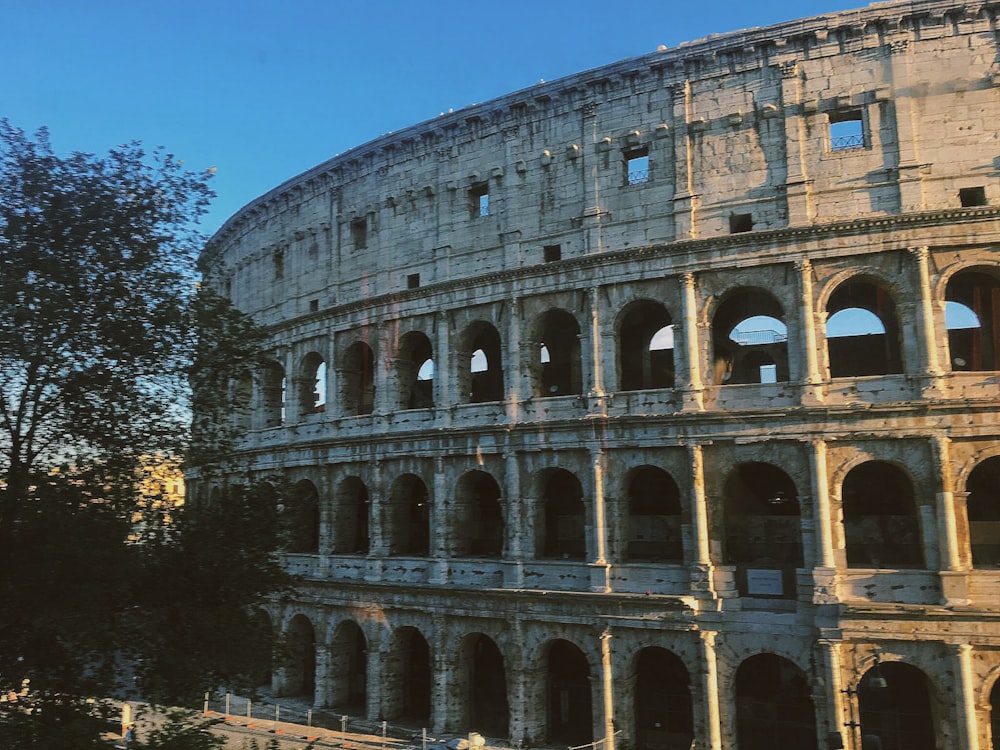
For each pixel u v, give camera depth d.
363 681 65.00
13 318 27.84
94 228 29.86
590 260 53.56
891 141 48.62
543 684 52.28
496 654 61.00
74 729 27.73
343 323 65.56
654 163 53.53
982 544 49.41
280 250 74.62
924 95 48.47
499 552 61.72
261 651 31.48
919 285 46.41
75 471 30.33
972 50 48.09
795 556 51.88
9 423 29.03
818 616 45.00
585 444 52.00
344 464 63.72
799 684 49.66
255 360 36.31
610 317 53.12
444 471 57.72
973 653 42.72
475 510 63.47
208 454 33.72
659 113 53.88
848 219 47.91
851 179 48.97
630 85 54.91
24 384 29.17
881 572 44.94
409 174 63.78
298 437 68.12
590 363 53.06
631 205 53.78
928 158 47.91
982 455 44.50
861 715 47.38
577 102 56.50
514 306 56.12
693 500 48.59
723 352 57.97
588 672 55.38
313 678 67.69
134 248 30.72
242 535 32.09
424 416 59.38
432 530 57.56
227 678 30.72
